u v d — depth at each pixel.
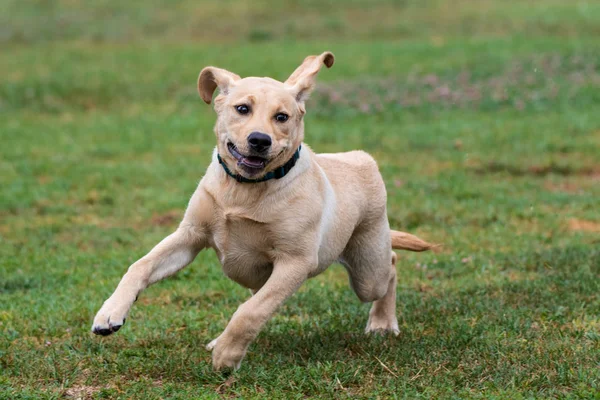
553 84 19.91
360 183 6.41
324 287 8.28
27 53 25.47
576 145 14.91
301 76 6.00
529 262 8.87
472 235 10.20
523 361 5.97
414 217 10.93
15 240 10.27
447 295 7.86
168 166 14.20
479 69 21.83
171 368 5.85
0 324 7.02
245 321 5.61
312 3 32.09
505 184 12.63
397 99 19.19
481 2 32.28
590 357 6.02
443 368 5.87
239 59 24.06
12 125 17.92
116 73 22.67
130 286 5.60
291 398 5.39
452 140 15.65
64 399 5.42
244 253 5.84
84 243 10.16
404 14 30.83
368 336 6.53
